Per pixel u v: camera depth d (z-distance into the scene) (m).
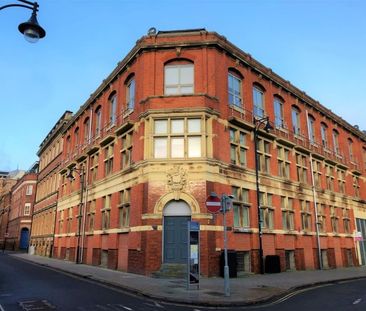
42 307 10.23
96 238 26.03
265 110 25.80
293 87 29.22
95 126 29.95
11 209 77.06
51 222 39.88
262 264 21.48
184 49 21.77
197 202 18.89
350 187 36.31
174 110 20.27
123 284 15.02
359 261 34.19
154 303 11.43
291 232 25.34
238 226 21.12
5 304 10.69
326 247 29.61
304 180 28.80
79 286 15.16
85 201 29.38
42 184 48.72
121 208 23.11
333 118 35.31
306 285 16.41
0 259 35.53
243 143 23.16
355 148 39.75
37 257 38.53
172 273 17.72
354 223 35.09
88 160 30.11
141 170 20.34
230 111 22.22
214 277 18.25
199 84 21.09
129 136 23.23
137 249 19.62
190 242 14.09
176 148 20.12
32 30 9.54
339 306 11.10
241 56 23.89
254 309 10.77
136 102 22.36
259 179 23.42
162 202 19.14
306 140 29.91
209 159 19.55
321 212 30.00
